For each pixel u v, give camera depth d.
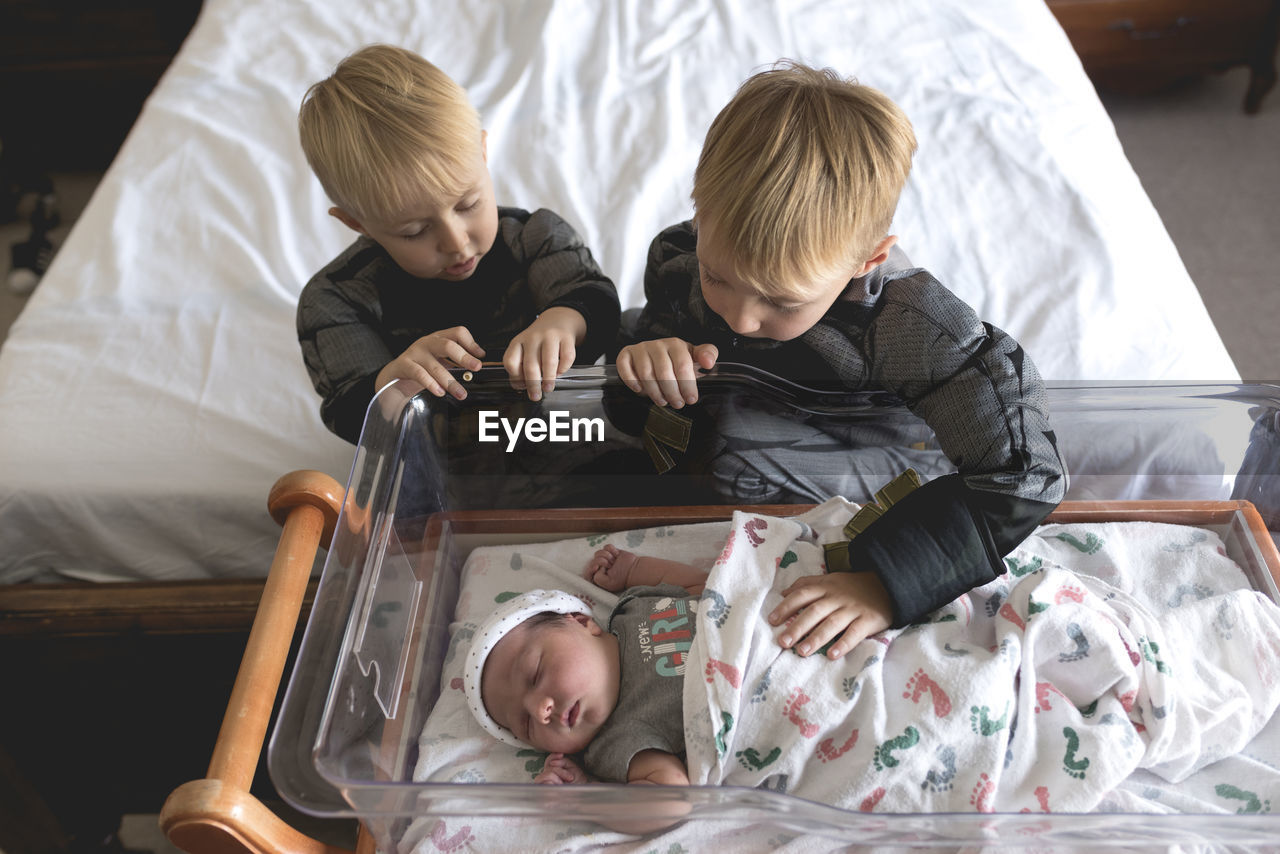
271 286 1.41
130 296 1.41
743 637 0.91
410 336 1.25
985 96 1.64
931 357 0.97
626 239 1.45
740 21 1.80
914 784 0.85
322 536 1.02
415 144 0.99
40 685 1.15
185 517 1.22
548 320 1.10
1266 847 0.83
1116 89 2.51
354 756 0.80
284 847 0.73
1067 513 1.11
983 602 0.99
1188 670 0.93
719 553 1.09
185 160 1.59
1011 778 0.87
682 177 1.55
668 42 1.78
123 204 1.53
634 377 1.04
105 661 1.14
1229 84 2.61
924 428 1.07
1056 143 1.57
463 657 1.01
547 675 0.92
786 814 0.77
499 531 1.13
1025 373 0.97
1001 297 1.35
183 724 1.23
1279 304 2.03
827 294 0.90
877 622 0.92
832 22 1.79
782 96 0.87
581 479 1.16
